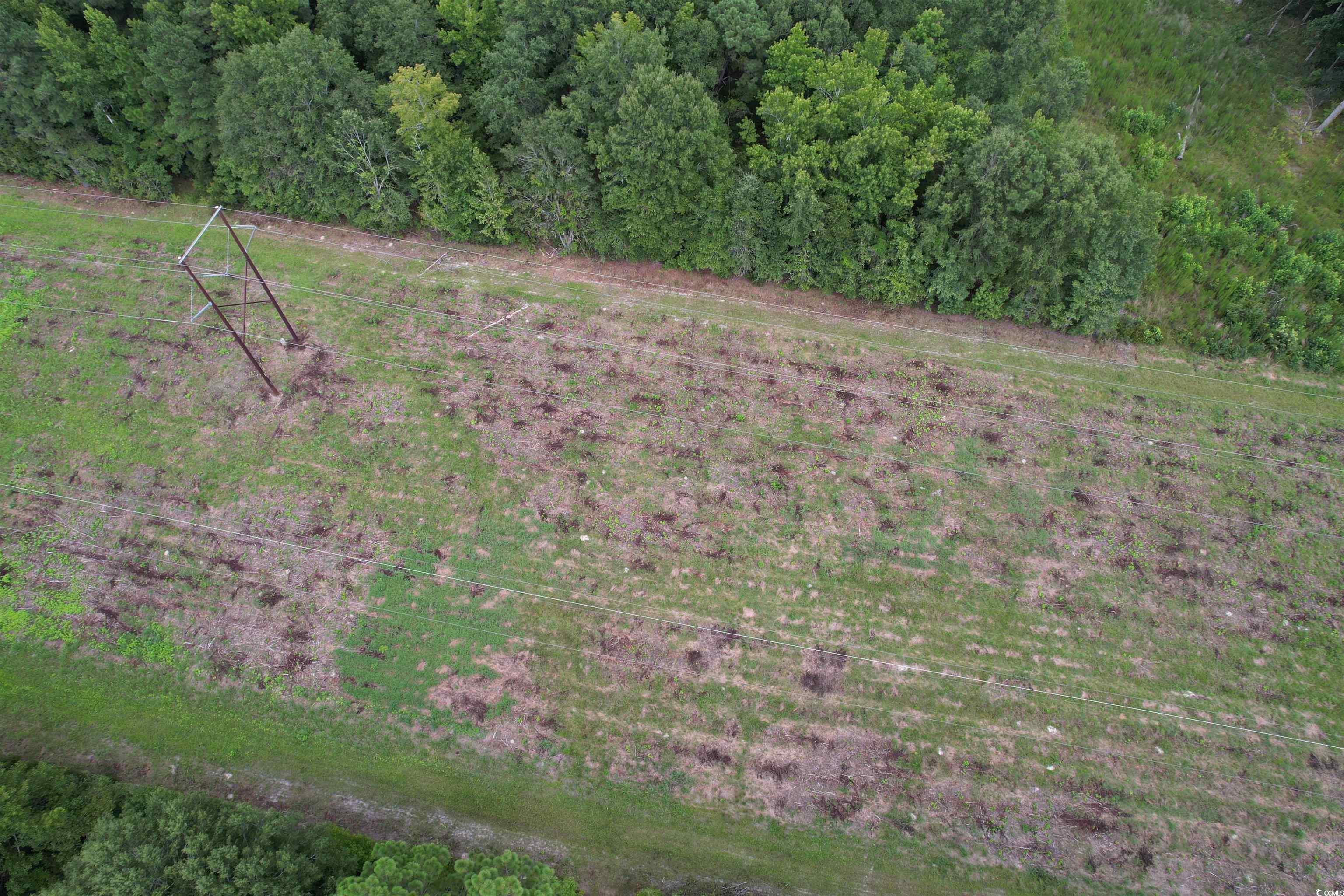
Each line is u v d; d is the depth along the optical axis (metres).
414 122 31.48
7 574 26.47
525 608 26.30
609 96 31.06
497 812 23.44
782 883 22.62
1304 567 27.94
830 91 31.02
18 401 30.03
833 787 23.80
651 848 23.05
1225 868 22.88
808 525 28.20
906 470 29.50
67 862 20.08
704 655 25.67
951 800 23.67
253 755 24.08
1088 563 27.83
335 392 30.41
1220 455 30.42
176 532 27.38
